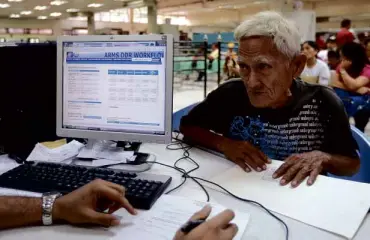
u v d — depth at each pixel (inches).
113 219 29.6
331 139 50.9
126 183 36.6
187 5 641.6
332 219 30.7
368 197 34.6
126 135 44.9
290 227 29.7
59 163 43.8
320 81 152.4
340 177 50.3
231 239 25.3
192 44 279.0
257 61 44.7
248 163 44.4
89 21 726.5
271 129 54.6
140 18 861.2
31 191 36.1
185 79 353.4
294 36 45.3
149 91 43.7
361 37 255.8
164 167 45.1
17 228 29.9
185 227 25.1
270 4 471.2
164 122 43.6
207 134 53.7
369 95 143.9
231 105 57.5
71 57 45.8
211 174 42.4
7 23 783.1
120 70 44.4
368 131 167.3
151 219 31.0
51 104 51.9
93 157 46.3
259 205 33.8
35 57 50.1
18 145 50.8
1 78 48.8
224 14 755.4
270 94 46.4
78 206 29.9
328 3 601.3
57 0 509.7
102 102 45.5
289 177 39.4
